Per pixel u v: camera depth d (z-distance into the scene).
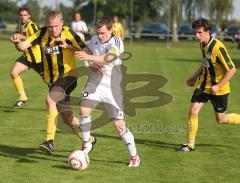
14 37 15.22
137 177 13.30
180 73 40.50
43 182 12.72
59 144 16.73
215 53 15.17
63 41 14.96
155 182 12.92
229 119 16.56
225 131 19.34
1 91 28.81
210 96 15.94
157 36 101.00
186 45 92.12
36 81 34.03
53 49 15.09
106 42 13.85
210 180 13.17
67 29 15.22
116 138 17.81
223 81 15.20
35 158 15.01
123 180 13.02
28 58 22.84
